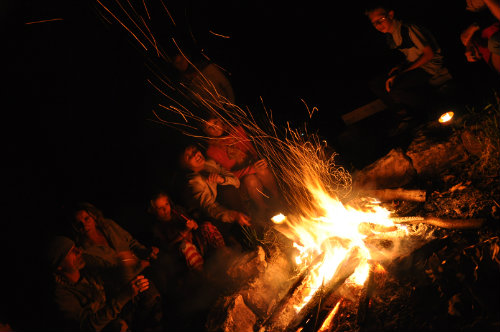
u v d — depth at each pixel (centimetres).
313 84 743
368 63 721
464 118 457
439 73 518
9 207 556
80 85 606
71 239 399
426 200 418
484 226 339
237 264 410
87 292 382
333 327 335
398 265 337
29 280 474
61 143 599
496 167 396
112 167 602
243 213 488
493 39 373
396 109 554
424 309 302
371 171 462
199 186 473
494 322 263
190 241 454
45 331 370
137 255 437
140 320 421
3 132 581
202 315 421
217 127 496
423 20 646
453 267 298
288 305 364
